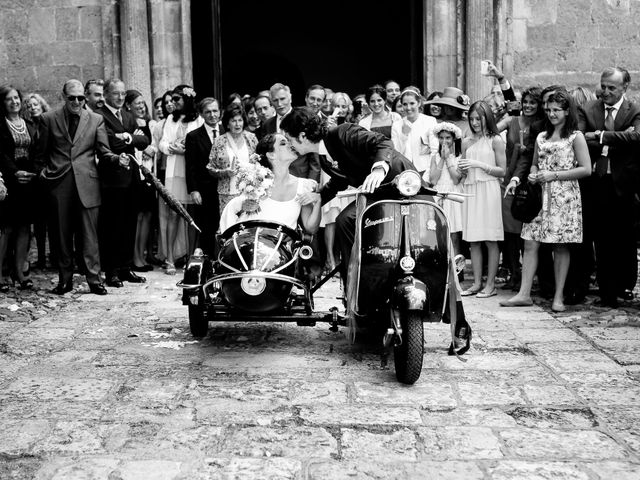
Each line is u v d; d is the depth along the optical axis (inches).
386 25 896.3
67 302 312.8
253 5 900.6
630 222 305.4
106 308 301.0
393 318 199.9
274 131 365.1
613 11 503.2
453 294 207.2
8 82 531.5
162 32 509.7
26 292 334.6
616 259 301.0
